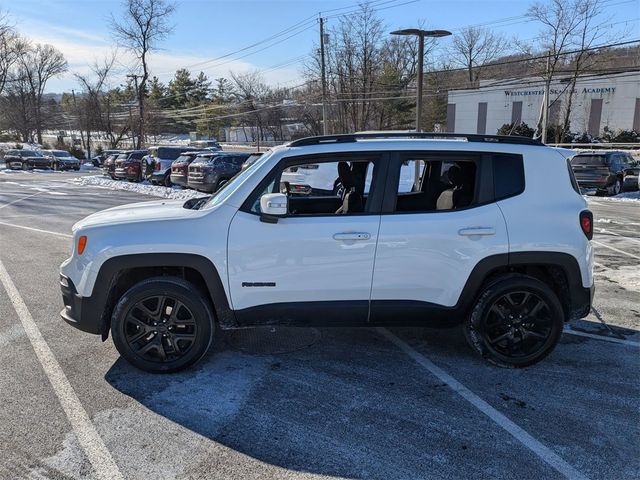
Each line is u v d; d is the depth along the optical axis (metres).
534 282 3.99
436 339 4.69
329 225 3.85
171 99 90.06
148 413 3.40
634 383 3.85
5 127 73.06
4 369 4.05
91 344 4.57
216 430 3.20
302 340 4.65
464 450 3.00
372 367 4.10
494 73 65.00
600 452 2.99
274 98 69.62
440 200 4.41
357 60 45.00
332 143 4.01
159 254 3.81
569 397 3.63
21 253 8.53
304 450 3.00
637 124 42.94
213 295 3.87
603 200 18.38
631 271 7.33
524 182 4.02
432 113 56.84
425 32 18.25
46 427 3.22
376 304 3.94
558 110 45.56
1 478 2.74
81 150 60.47
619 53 42.97
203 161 18.94
